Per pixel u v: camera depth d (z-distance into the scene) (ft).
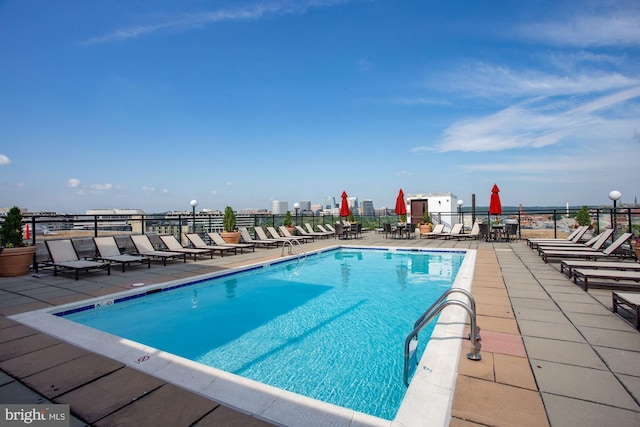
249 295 20.45
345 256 36.60
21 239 22.74
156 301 19.01
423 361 8.83
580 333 11.03
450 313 13.38
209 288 22.20
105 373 8.37
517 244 40.27
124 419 6.38
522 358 9.12
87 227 28.71
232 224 38.58
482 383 7.75
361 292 21.22
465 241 45.16
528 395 7.20
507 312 13.48
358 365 11.10
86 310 15.85
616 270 18.53
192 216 38.22
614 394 7.20
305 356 11.86
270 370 10.84
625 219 34.40
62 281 20.57
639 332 11.03
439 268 29.60
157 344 13.00
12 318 12.91
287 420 6.32
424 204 69.92
